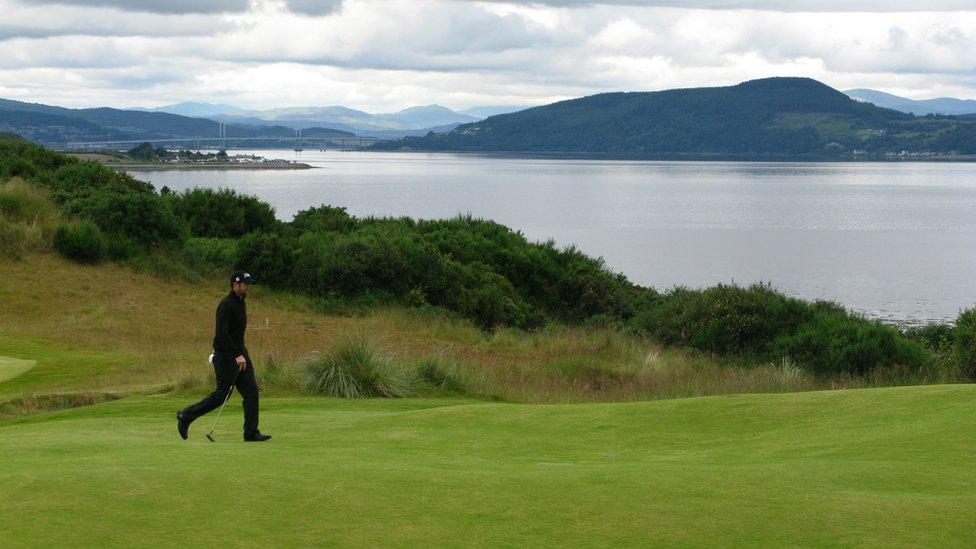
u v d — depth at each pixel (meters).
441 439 9.29
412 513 5.78
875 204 126.50
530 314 30.92
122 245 29.88
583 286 34.94
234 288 8.98
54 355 18.83
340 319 26.86
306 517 5.63
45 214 31.17
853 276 56.59
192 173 177.75
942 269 60.41
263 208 37.47
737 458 8.07
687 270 58.22
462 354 21.09
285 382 14.94
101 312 24.27
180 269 29.67
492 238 37.50
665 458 8.27
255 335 23.11
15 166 37.75
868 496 6.25
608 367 19.17
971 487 6.55
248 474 6.56
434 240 35.38
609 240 75.88
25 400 13.85
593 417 10.35
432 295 30.69
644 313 26.61
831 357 20.00
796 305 23.30
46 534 5.11
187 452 7.67
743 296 23.73
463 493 6.25
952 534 5.50
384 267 30.28
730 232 84.25
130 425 10.66
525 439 9.27
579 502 6.07
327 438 9.38
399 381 14.90
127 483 6.16
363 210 95.25
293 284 30.44
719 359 21.83
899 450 7.87
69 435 9.34
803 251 69.94
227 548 5.04
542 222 91.88
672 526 5.61
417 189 142.62
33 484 6.08
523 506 5.97
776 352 21.02
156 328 23.39
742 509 5.94
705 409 10.45
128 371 16.72
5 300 24.50
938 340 26.50
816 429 9.17
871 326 21.14
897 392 10.52
